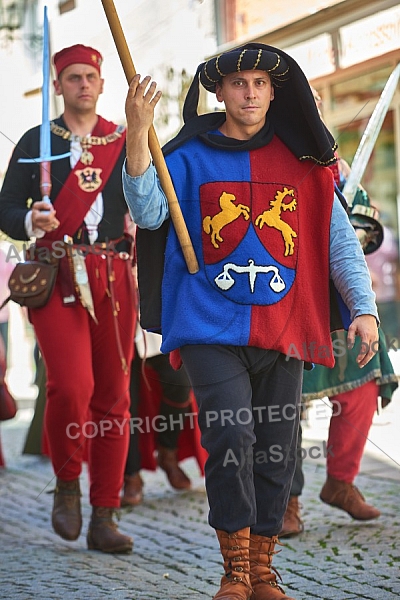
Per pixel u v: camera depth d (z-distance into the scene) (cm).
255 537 1035
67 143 1376
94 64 1361
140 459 1770
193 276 1001
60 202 1371
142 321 1036
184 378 1656
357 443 1499
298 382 1031
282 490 1037
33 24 1345
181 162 1012
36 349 2116
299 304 1010
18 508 1756
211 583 1202
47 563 1330
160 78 1255
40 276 1355
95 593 1155
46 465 2214
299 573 1227
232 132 1021
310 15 1525
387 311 1561
